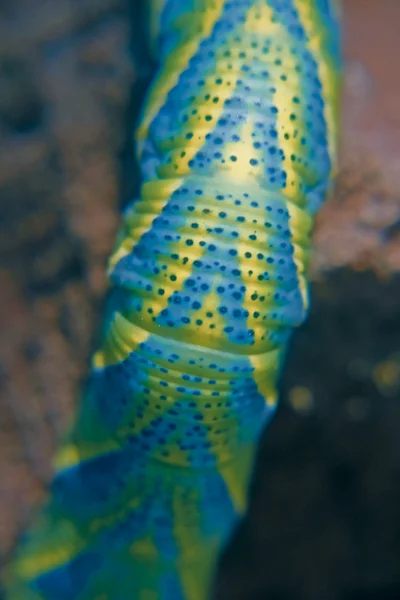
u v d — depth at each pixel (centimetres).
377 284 12
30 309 13
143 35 12
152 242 10
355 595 14
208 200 10
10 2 14
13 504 13
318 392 13
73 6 14
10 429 13
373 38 13
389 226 12
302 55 10
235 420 10
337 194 12
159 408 10
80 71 13
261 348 10
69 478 11
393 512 14
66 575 12
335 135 11
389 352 13
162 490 11
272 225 10
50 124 13
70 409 13
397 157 12
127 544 12
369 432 13
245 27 10
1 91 14
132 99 12
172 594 12
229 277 10
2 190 13
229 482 11
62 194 13
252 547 14
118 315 10
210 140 10
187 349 10
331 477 13
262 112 10
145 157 11
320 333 12
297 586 14
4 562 13
